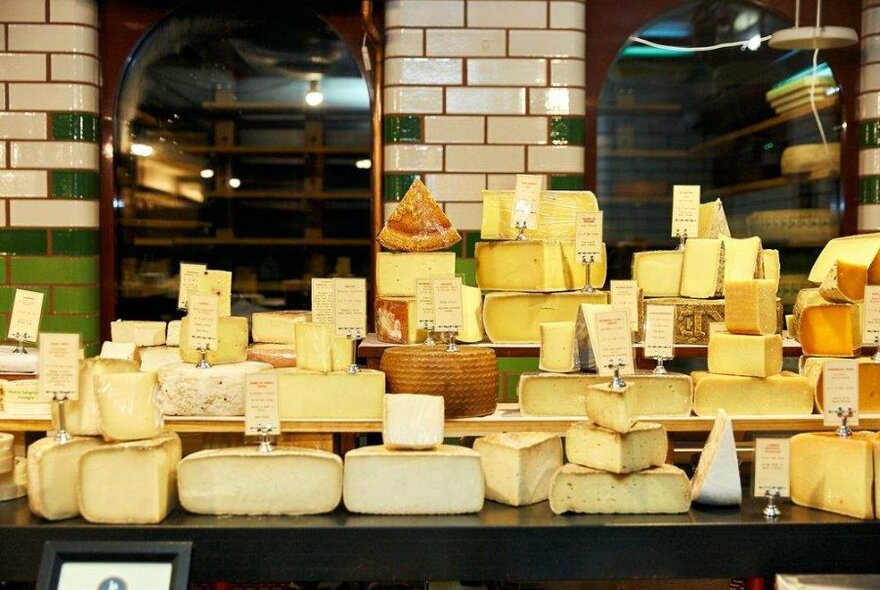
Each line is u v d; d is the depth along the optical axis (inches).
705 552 77.4
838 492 80.0
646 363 116.9
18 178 156.2
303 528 76.3
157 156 169.2
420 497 79.9
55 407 80.0
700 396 94.4
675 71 170.4
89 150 158.4
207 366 93.1
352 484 79.9
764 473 80.4
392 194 158.2
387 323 113.6
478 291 117.6
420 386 92.1
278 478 79.6
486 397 94.5
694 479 87.2
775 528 77.5
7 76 155.3
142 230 169.2
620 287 107.0
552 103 157.3
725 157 173.2
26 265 157.2
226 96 170.2
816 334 98.2
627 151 170.9
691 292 117.3
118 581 71.2
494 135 157.4
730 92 171.6
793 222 174.6
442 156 157.5
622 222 172.4
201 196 171.8
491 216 121.3
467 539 76.7
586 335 95.7
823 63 168.4
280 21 165.0
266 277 173.8
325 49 167.8
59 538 75.8
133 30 162.1
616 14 164.1
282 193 172.4
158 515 76.7
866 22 163.3
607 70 165.3
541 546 76.9
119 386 78.5
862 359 94.8
